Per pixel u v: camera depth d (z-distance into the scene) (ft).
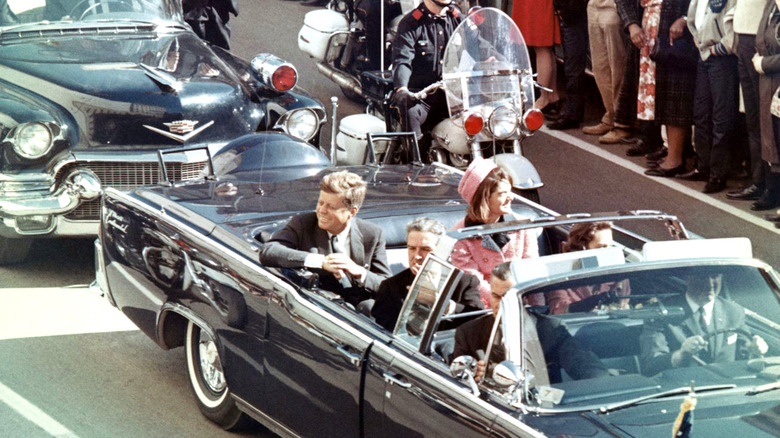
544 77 107.14
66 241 79.36
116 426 52.13
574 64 102.94
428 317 38.96
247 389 47.14
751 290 39.68
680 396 35.76
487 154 76.02
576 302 37.68
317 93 115.44
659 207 83.15
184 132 71.72
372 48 96.37
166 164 70.79
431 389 37.37
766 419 34.40
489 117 71.10
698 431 33.60
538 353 36.11
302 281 44.60
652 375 36.76
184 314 50.52
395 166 61.05
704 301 38.96
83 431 51.47
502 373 34.32
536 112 70.90
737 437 33.30
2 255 72.64
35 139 67.92
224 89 76.07
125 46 78.95
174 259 51.19
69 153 68.64
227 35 113.91
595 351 36.68
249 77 80.64
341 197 46.98
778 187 80.84
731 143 85.10
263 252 45.32
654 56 87.81
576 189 87.45
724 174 85.56
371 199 54.24
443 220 51.98
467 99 71.10
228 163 61.52
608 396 35.50
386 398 39.29
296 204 53.42
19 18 79.82
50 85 71.15
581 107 104.68
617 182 89.20
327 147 98.43
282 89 79.25
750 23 79.41
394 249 50.93
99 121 69.97
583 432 33.45
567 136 102.53
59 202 68.33
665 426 33.83
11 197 68.13
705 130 86.84
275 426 46.24
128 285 54.70
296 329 43.65
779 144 78.13
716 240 40.81
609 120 101.55
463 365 36.37
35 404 54.34
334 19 100.01
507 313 36.52
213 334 48.62
